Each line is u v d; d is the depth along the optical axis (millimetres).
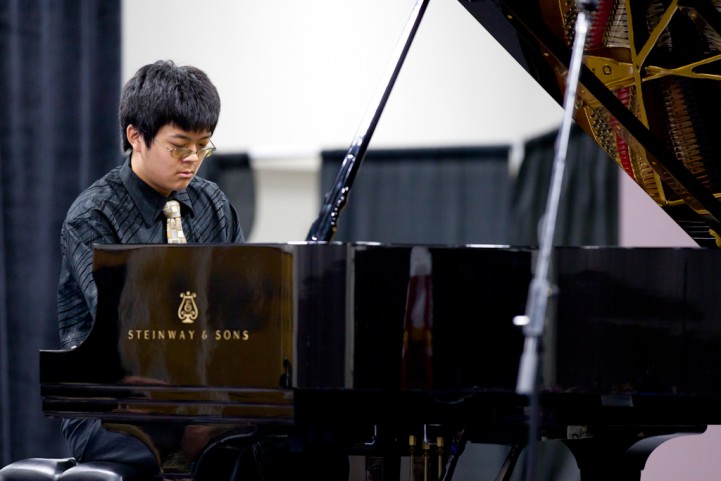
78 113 9922
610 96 5254
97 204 5332
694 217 5801
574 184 11648
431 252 4453
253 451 5426
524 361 3105
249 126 12461
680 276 4562
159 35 12203
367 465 5117
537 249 4512
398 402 4746
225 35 12391
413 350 4418
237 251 4457
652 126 5496
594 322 4531
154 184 5461
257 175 12570
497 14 4867
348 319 4383
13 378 9586
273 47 12469
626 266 4547
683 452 8844
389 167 12648
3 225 9656
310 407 4680
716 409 4859
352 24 12492
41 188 9734
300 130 12453
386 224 12594
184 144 5273
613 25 5059
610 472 5484
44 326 9711
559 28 5027
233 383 4430
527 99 12555
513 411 4781
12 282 9648
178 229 5559
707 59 5215
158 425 4539
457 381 4430
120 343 4527
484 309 4473
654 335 4543
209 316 4461
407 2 12523
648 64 5273
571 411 4855
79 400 4574
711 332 4562
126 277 4531
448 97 12688
